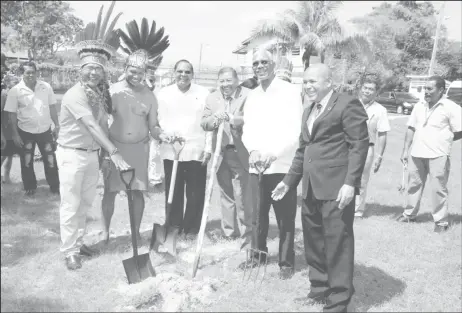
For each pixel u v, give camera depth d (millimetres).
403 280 4363
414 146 6156
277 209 4305
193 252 4992
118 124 4785
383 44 47344
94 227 5879
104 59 4422
